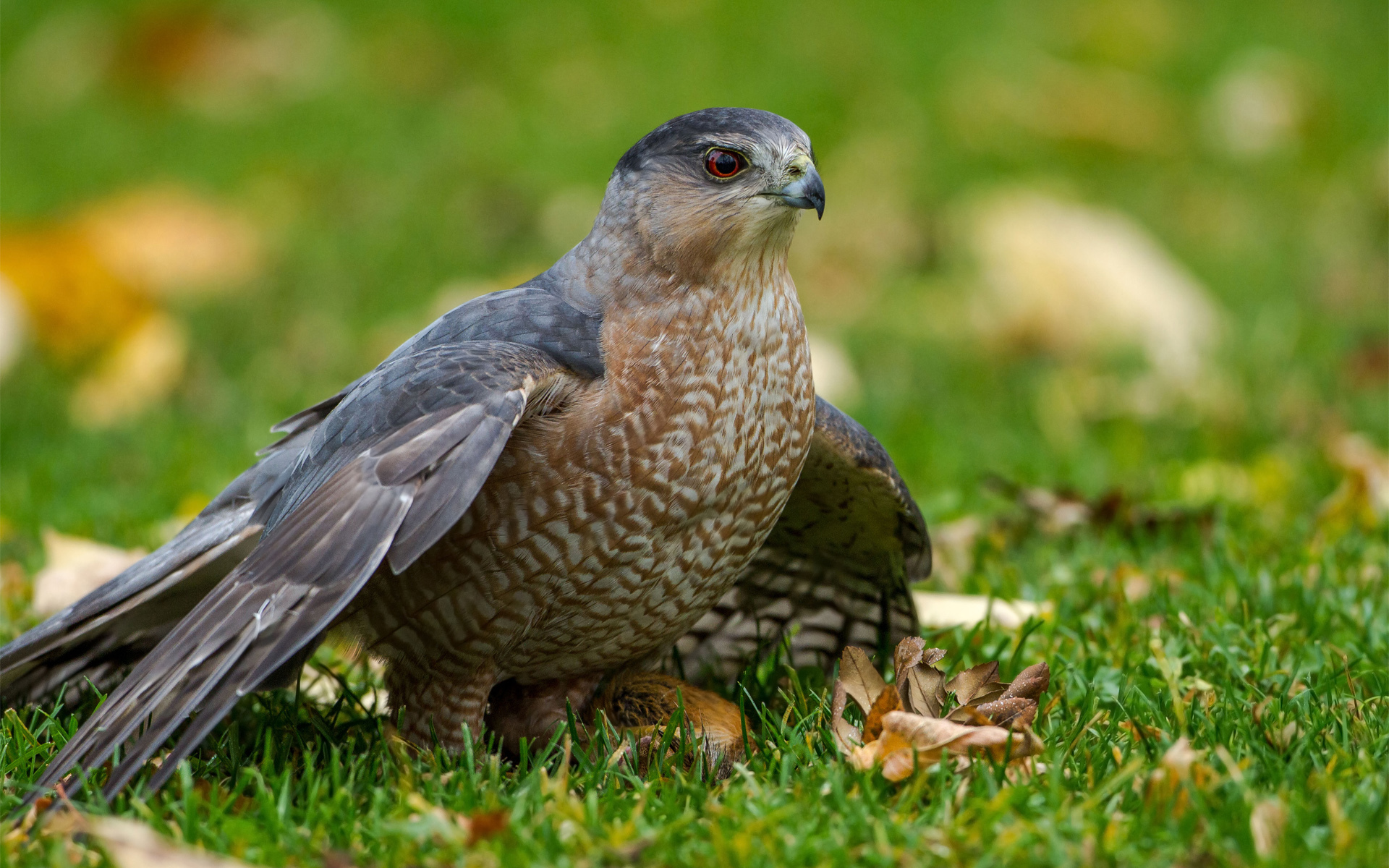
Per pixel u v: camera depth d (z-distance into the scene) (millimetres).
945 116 20281
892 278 17062
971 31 22734
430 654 6789
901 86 21016
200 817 5875
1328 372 13422
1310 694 6832
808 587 8383
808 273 17219
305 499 6285
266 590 5922
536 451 6449
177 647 5918
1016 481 11047
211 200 18469
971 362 14406
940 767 5918
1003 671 7609
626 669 7516
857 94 20703
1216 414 12359
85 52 22719
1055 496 10008
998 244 15484
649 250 6852
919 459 11531
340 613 6254
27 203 18453
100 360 14266
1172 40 22734
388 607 6691
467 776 6191
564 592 6691
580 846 5535
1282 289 16125
